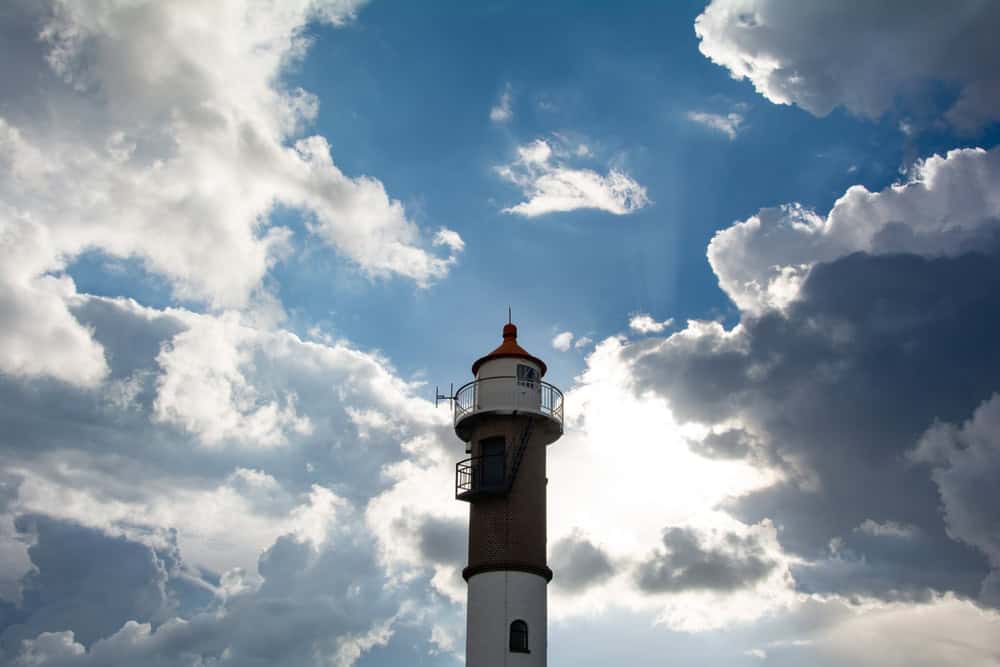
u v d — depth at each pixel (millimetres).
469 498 57938
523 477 58031
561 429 60281
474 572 56281
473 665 54406
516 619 54875
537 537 57188
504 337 62719
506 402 59156
